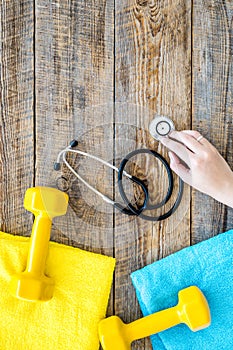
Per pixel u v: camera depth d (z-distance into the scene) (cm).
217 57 104
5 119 102
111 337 95
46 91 102
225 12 104
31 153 102
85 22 102
